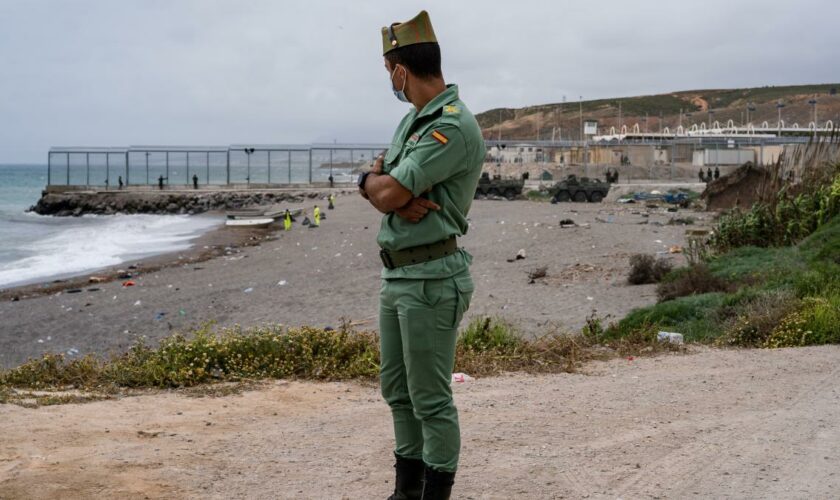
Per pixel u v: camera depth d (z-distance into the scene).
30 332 15.45
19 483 3.73
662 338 9.41
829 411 5.67
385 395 3.52
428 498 3.28
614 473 4.22
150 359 7.08
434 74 3.24
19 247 33.44
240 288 20.23
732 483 4.07
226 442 4.72
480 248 24.89
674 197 48.75
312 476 4.09
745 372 7.30
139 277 23.12
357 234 32.97
